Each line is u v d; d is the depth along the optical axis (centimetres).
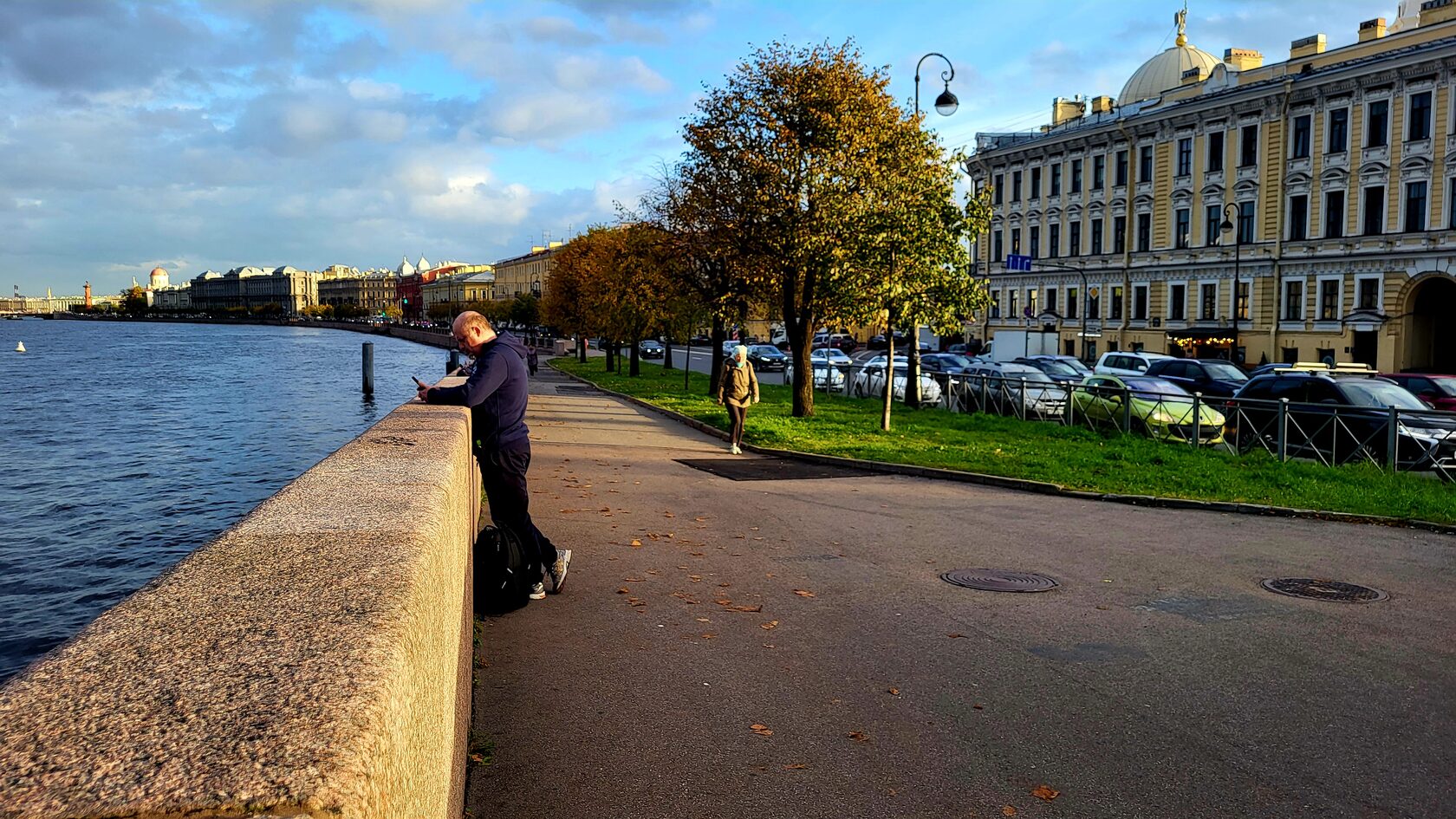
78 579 1341
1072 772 408
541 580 656
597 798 372
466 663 404
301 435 2953
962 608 671
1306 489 1270
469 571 498
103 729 113
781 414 2486
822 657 554
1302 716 478
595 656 546
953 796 383
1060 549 888
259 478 2161
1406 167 4416
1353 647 593
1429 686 523
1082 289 6222
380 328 16200
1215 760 423
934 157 2214
